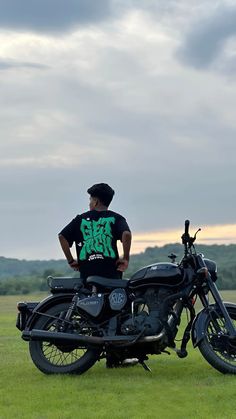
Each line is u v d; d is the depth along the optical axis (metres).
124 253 7.98
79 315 7.82
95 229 8.05
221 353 7.64
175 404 6.47
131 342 7.63
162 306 7.73
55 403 6.55
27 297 60.44
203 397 6.65
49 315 7.90
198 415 6.14
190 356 9.01
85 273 8.05
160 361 8.58
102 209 8.15
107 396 6.75
